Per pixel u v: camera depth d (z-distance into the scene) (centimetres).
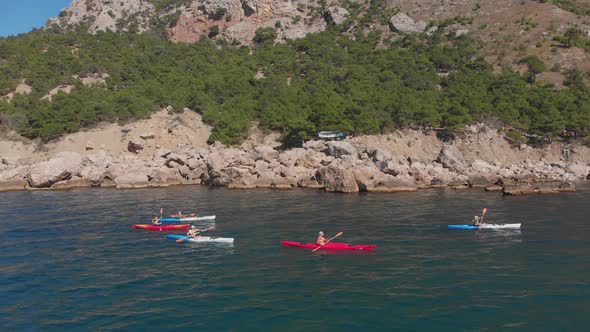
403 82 9712
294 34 15188
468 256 2227
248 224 3166
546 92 9169
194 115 8912
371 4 17725
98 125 8512
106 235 2902
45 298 1714
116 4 19575
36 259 2300
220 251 2409
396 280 1856
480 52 13300
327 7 17312
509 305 1566
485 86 9506
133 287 1820
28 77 10100
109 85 10050
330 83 9812
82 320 1497
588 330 1364
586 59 12100
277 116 8338
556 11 15462
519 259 2156
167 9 19012
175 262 2202
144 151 7931
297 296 1683
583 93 9200
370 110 8000
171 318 1493
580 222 3052
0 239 2794
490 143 7569
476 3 17138
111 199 4759
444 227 2973
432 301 1611
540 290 1714
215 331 1390
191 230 2747
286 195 4844
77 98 9019
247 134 8381
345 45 13575
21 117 8462
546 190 4762
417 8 17488
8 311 1590
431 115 7769
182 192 5344
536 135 7931
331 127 7506
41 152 7869
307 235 2778
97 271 2067
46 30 16888
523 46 13288
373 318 1470
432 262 2119
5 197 5178
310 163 5941
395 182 5141
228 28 16188
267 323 1441
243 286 1809
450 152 6381
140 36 14850
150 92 9412
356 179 5116
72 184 6303
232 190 5469
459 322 1430
